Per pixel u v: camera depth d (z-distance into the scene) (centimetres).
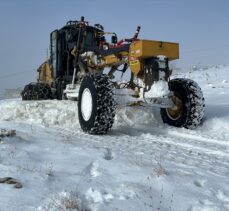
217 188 346
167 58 661
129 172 378
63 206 284
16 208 277
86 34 861
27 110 775
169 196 319
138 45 651
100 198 310
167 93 651
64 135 594
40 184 328
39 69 1070
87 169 388
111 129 705
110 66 749
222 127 705
